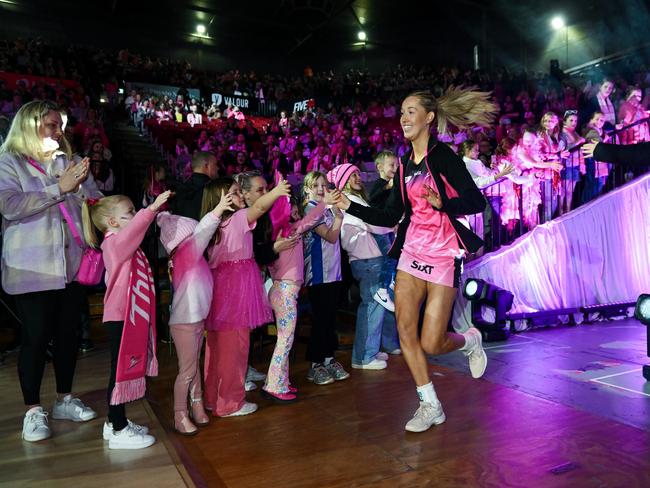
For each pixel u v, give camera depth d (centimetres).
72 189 246
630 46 1847
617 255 521
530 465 225
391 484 213
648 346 334
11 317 471
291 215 364
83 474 218
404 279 268
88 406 307
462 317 470
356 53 2702
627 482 207
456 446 247
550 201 512
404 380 356
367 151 1329
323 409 306
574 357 391
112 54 2170
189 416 292
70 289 279
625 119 607
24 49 1730
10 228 256
